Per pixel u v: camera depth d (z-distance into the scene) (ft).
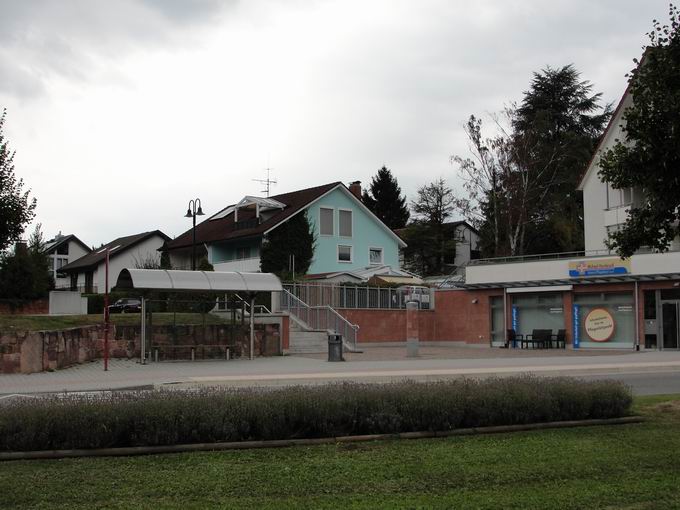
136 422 28.43
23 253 165.99
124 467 25.81
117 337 88.94
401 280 164.25
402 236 244.83
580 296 125.49
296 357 97.35
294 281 128.06
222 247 190.39
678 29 31.30
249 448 29.22
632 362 83.87
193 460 27.02
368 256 189.67
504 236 201.46
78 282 251.60
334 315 112.57
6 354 71.10
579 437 32.01
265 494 22.63
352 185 200.54
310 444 30.01
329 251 181.57
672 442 30.89
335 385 35.65
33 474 24.67
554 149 195.93
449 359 93.35
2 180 74.84
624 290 119.55
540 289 128.26
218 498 22.11
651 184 30.76
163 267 204.33
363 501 21.85
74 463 26.37
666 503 21.93
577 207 196.54
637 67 32.24
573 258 124.57
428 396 32.68
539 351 116.98
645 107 30.78
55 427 27.71
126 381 63.26
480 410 33.27
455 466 26.30
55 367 75.72
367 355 103.96
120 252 241.96
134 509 20.81
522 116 209.87
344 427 31.63
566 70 209.26
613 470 25.99
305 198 180.55
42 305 163.73
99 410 28.27
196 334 93.15
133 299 173.27
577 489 23.44
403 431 32.22
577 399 35.63
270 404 30.45
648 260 114.73
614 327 120.67
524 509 21.25
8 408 28.25
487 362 85.51
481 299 137.49
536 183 199.00
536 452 28.71
